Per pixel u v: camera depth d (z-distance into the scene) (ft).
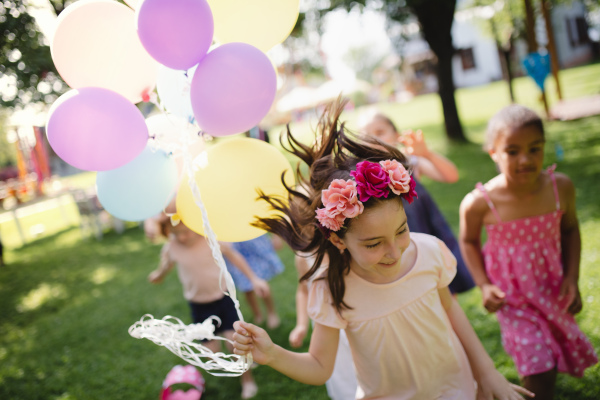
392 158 5.27
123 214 5.51
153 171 5.36
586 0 45.73
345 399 6.52
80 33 4.94
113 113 4.81
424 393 5.16
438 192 21.31
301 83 108.68
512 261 7.11
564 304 6.89
